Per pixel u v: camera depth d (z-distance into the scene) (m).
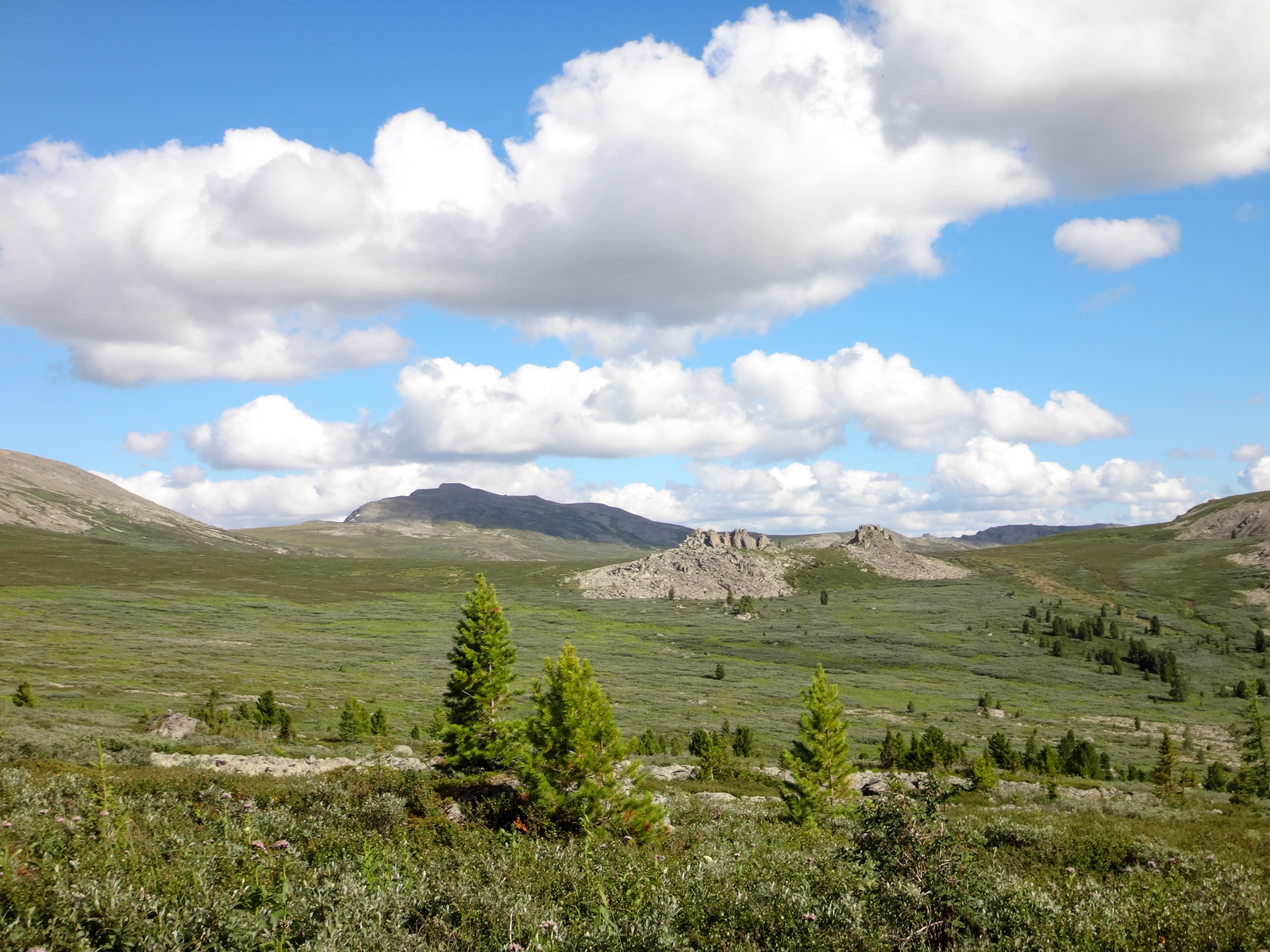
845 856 9.31
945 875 8.15
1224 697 128.12
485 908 8.37
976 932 7.88
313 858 11.03
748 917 8.12
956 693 125.44
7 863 7.86
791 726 87.75
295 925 7.60
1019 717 107.88
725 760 51.00
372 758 37.06
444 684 102.44
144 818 12.21
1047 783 42.72
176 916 7.04
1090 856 15.02
